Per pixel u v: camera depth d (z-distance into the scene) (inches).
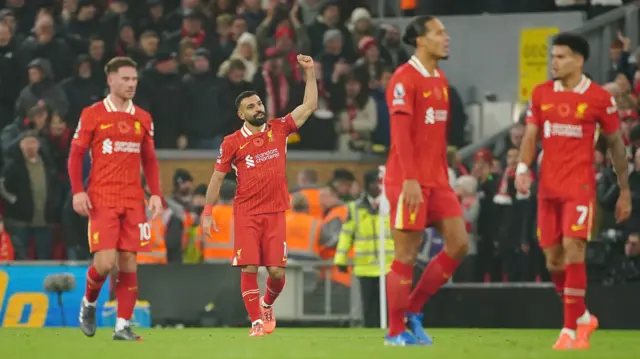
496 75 2871.6
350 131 2586.1
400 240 1170.6
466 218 2217.0
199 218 2183.8
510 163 2199.8
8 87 2556.6
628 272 2033.7
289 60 2566.4
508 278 2203.5
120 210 1344.7
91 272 1348.4
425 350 1106.1
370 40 2657.5
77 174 1339.8
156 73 2513.5
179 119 2514.8
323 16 2775.6
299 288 2090.3
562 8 2854.3
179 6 2950.3
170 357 1016.2
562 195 1181.1
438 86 1175.6
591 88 1180.5
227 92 2524.6
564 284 1254.3
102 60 2534.5
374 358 987.3
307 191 2268.7
